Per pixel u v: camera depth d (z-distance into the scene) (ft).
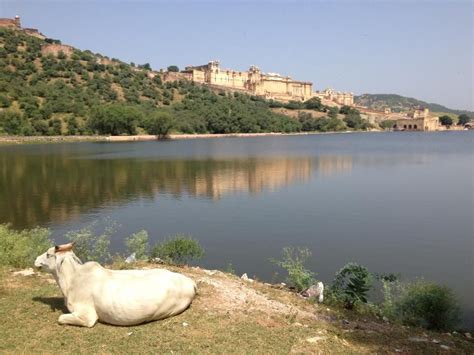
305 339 23.66
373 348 23.71
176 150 268.82
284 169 168.25
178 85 609.01
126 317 23.32
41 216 88.17
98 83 506.89
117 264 37.47
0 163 189.37
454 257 60.03
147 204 100.63
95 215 89.10
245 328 24.12
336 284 35.40
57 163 189.06
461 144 348.59
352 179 140.56
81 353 20.79
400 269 55.42
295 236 71.56
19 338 22.04
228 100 605.31
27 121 368.27
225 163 189.78
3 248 39.32
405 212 90.07
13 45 535.19
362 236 71.26
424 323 31.12
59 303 26.81
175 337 22.53
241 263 57.41
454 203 99.35
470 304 43.34
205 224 80.33
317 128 609.42
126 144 329.52
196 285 28.27
